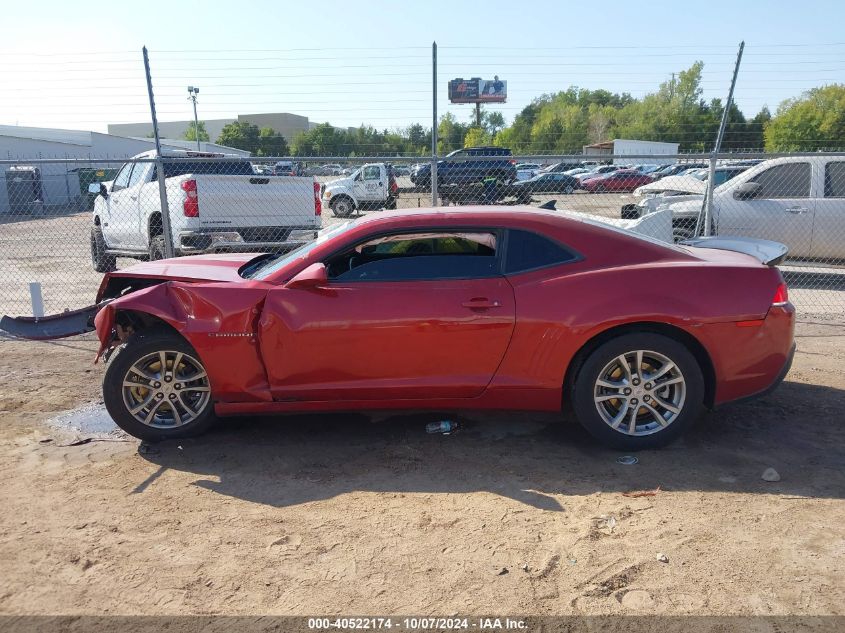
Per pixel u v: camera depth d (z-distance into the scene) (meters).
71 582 2.96
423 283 4.16
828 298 9.27
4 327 6.39
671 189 11.33
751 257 4.47
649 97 45.53
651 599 2.79
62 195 21.53
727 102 7.99
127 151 38.16
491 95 76.00
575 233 4.24
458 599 2.81
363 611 2.75
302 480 3.94
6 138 29.97
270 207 9.40
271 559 3.12
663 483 3.81
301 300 4.13
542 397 4.18
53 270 12.72
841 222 9.55
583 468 4.02
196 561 3.12
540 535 3.29
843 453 4.18
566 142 44.44
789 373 5.78
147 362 4.38
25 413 5.07
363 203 22.03
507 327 4.07
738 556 3.07
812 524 3.34
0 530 3.39
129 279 4.93
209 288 4.23
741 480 3.83
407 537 3.30
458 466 4.09
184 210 8.90
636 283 4.06
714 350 4.07
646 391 4.14
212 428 4.74
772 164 10.06
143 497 3.74
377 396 4.21
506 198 11.60
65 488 3.85
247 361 4.20
